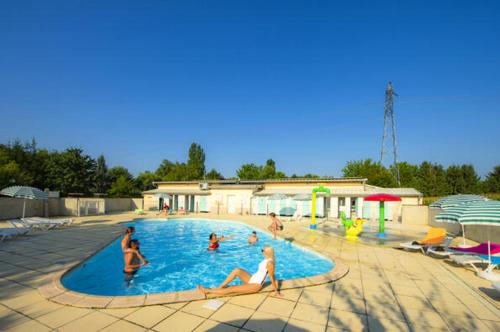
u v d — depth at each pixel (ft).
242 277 21.22
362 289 21.56
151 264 35.09
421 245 35.17
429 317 16.84
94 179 139.64
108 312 16.53
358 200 86.07
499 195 67.51
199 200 106.83
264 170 189.26
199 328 14.84
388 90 160.66
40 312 16.43
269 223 69.87
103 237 45.03
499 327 15.70
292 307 17.84
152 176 188.75
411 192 85.05
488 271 24.57
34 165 120.16
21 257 30.19
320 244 42.11
